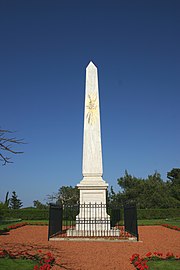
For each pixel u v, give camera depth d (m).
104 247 12.25
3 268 7.94
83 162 18.14
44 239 15.02
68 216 25.08
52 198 53.09
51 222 15.26
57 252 10.88
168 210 37.84
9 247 12.12
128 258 9.93
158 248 12.28
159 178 61.03
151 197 47.81
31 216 34.81
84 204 16.03
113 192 51.31
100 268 8.41
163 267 8.28
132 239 14.30
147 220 34.97
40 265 8.37
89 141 18.61
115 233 15.66
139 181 53.12
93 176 17.81
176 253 11.03
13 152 9.13
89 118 19.14
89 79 20.20
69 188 55.44
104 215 16.56
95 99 19.64
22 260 8.95
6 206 33.84
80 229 16.44
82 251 11.19
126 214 17.95
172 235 18.08
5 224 26.47
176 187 54.03
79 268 8.36
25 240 14.61
